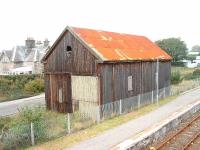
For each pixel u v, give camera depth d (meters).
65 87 24.12
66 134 17.45
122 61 23.19
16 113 26.48
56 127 18.48
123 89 24.08
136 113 23.23
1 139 15.01
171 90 33.12
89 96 22.33
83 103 22.81
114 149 14.65
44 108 26.02
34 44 69.00
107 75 22.27
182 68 81.12
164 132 18.08
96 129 18.48
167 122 18.73
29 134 15.84
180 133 18.62
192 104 26.20
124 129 18.36
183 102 28.00
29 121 16.95
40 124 16.67
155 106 26.14
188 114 23.20
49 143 15.95
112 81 22.78
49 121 18.58
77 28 24.17
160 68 30.27
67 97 24.02
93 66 21.84
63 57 24.14
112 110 22.36
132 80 25.25
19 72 62.47
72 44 23.23
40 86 41.56
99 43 23.70
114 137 16.72
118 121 20.55
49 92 25.64
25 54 67.62
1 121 21.52
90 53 21.95
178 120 20.77
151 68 28.34
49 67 25.48
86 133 17.64
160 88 30.50
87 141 16.12
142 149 15.41
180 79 45.47
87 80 22.38
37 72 64.44
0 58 69.31
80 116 21.02
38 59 64.44
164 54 31.86
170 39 94.62
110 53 22.97
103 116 21.25
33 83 41.59
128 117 21.78
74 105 23.53
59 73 24.50
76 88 23.23
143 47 29.70
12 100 35.03
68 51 23.70
